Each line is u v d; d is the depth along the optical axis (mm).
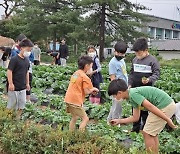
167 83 14188
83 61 7371
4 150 5773
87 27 38188
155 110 5555
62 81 15055
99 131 7406
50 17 40469
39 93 12680
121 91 5609
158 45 56531
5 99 11078
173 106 5781
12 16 53688
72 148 5199
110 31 39219
